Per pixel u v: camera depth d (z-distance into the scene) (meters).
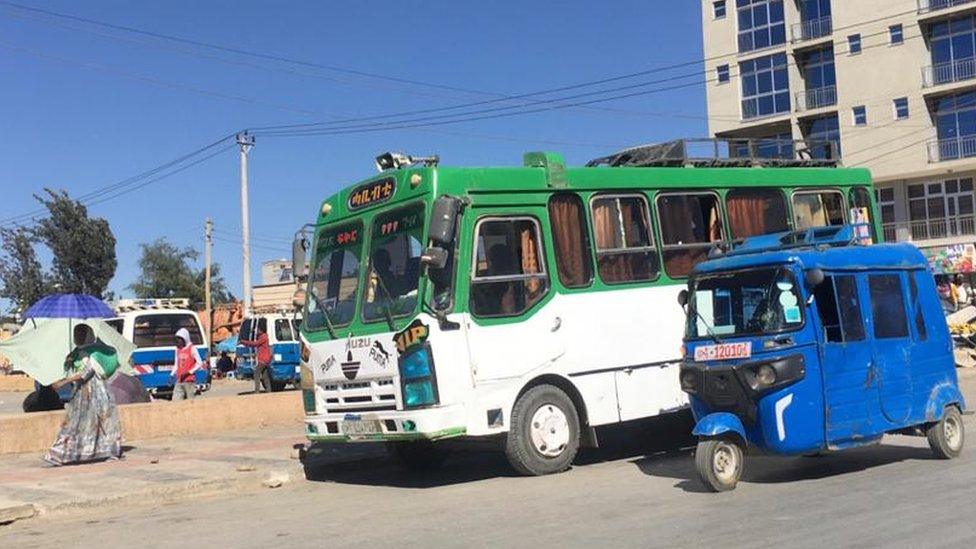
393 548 7.12
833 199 13.77
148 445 14.09
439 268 9.76
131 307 25.12
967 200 47.72
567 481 9.84
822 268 8.88
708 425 8.48
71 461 12.16
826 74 51.69
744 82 54.28
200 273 89.75
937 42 47.84
